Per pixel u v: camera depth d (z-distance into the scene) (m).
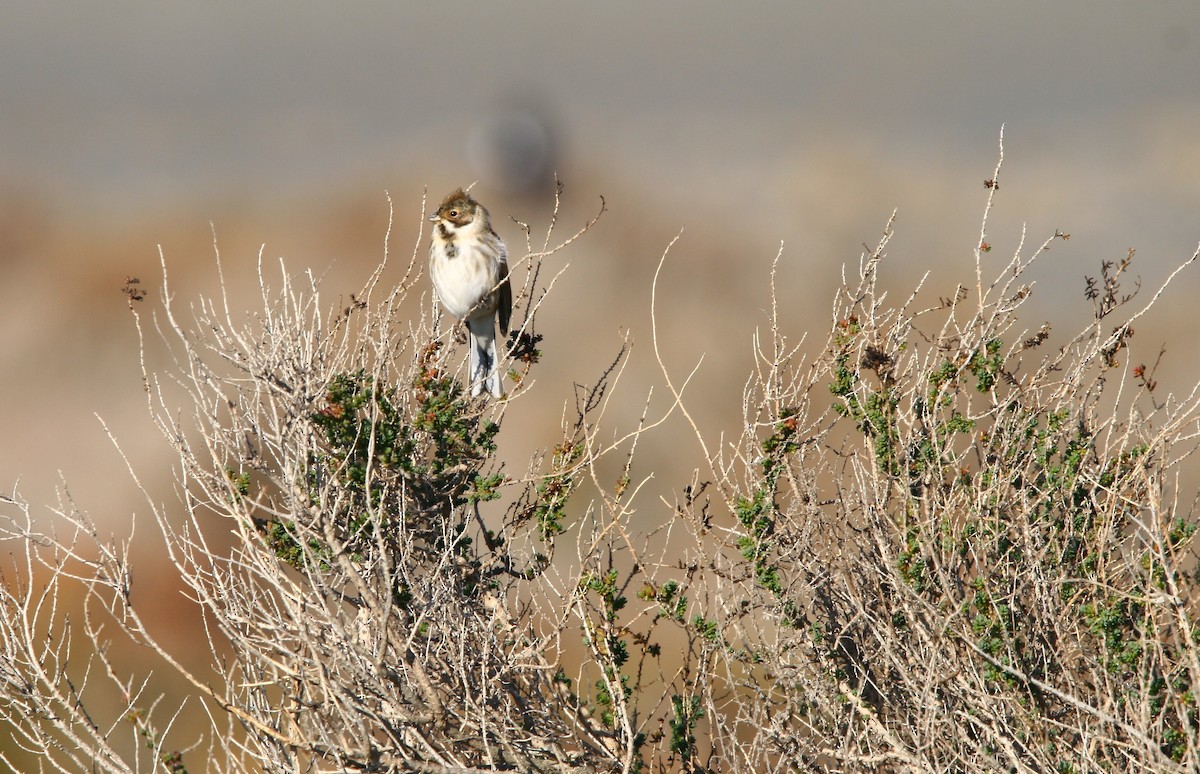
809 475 12.76
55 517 29.67
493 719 12.00
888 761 11.72
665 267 50.25
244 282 53.97
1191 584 11.75
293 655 11.84
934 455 12.33
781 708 12.88
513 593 14.35
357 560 12.26
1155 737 10.56
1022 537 11.89
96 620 22.11
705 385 35.00
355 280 53.25
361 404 12.49
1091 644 11.65
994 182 12.75
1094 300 14.52
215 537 19.52
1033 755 10.80
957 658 11.48
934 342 12.91
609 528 12.73
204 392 12.55
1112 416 12.42
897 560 11.73
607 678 12.21
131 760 17.48
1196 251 12.48
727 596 12.77
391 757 11.44
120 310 51.50
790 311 45.50
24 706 12.33
